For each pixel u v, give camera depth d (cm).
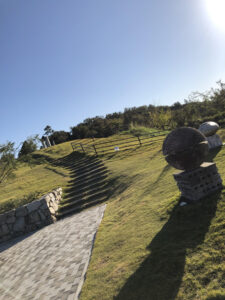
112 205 933
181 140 488
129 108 7581
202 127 1002
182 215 482
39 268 603
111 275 403
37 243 841
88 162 1928
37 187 1605
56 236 826
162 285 319
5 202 1319
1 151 1402
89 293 381
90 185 1281
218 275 292
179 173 532
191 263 335
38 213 1096
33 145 1739
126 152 1925
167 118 3662
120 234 572
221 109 3092
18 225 1102
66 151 3111
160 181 857
